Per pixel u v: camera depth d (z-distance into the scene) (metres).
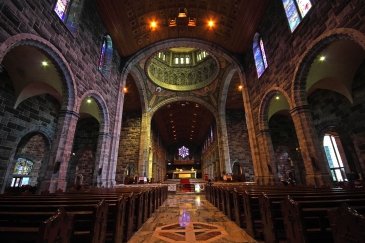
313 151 8.98
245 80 16.88
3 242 2.75
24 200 3.96
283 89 11.05
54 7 8.69
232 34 16.19
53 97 15.70
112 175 14.17
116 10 13.42
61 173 8.62
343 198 3.61
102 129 13.66
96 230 3.01
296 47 9.93
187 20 16.11
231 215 6.71
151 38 17.47
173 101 25.38
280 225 3.98
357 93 11.70
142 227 5.86
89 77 11.62
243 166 24.19
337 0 7.46
